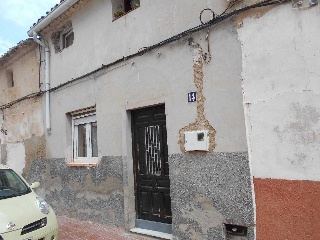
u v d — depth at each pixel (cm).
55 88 769
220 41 412
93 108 663
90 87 657
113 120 589
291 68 343
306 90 331
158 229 508
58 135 759
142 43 537
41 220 405
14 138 976
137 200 556
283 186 343
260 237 356
